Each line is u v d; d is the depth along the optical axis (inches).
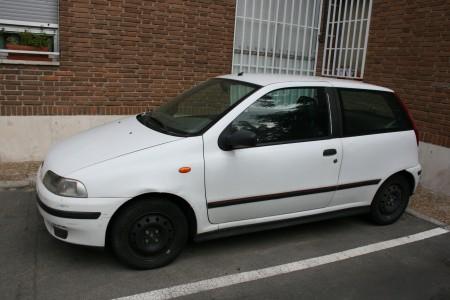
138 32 279.6
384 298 143.6
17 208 199.0
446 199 248.2
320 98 178.4
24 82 256.8
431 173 263.4
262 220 166.9
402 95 284.5
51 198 139.5
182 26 291.9
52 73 262.2
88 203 136.9
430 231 202.1
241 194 158.6
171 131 160.7
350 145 180.9
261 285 146.2
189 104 179.5
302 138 170.9
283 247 175.5
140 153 145.0
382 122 195.9
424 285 153.4
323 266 161.9
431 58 263.6
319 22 347.3
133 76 284.4
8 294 132.6
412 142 202.8
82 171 139.2
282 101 169.2
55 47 264.8
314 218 179.8
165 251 152.0
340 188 181.3
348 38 330.0
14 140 261.3
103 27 269.4
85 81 271.9
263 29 328.5
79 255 158.6
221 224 159.5
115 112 283.9
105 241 142.9
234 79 183.9
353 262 166.7
